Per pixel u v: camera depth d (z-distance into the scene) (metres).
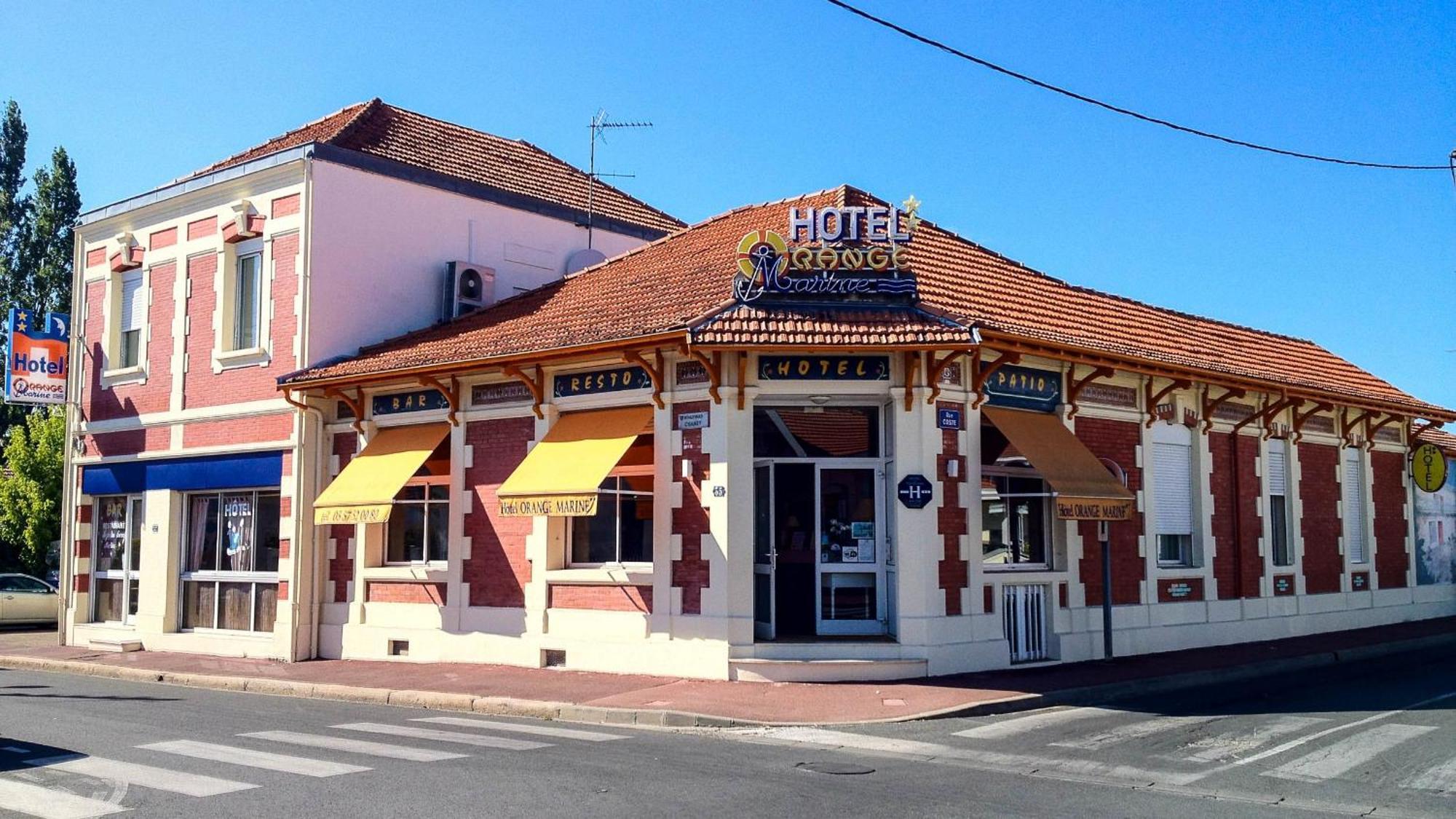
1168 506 18.80
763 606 15.23
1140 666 16.12
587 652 15.91
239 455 20.38
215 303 21.14
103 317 23.61
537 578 16.61
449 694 14.10
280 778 8.88
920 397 14.91
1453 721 12.20
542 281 22.95
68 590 23.44
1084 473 16.06
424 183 21.11
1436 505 26.56
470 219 21.80
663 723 12.19
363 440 18.95
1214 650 18.41
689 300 15.91
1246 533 20.12
